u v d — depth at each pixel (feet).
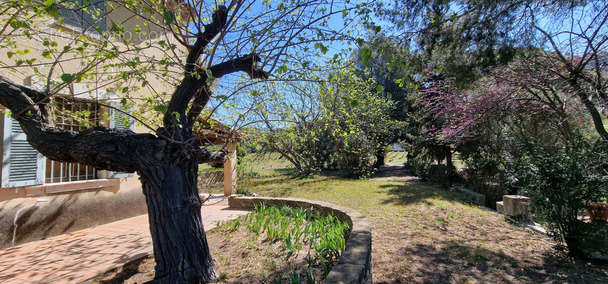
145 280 12.09
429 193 33.40
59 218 18.40
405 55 18.86
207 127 16.57
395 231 19.90
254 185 45.01
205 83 12.49
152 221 11.00
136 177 23.65
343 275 9.11
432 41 19.36
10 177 15.97
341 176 55.77
